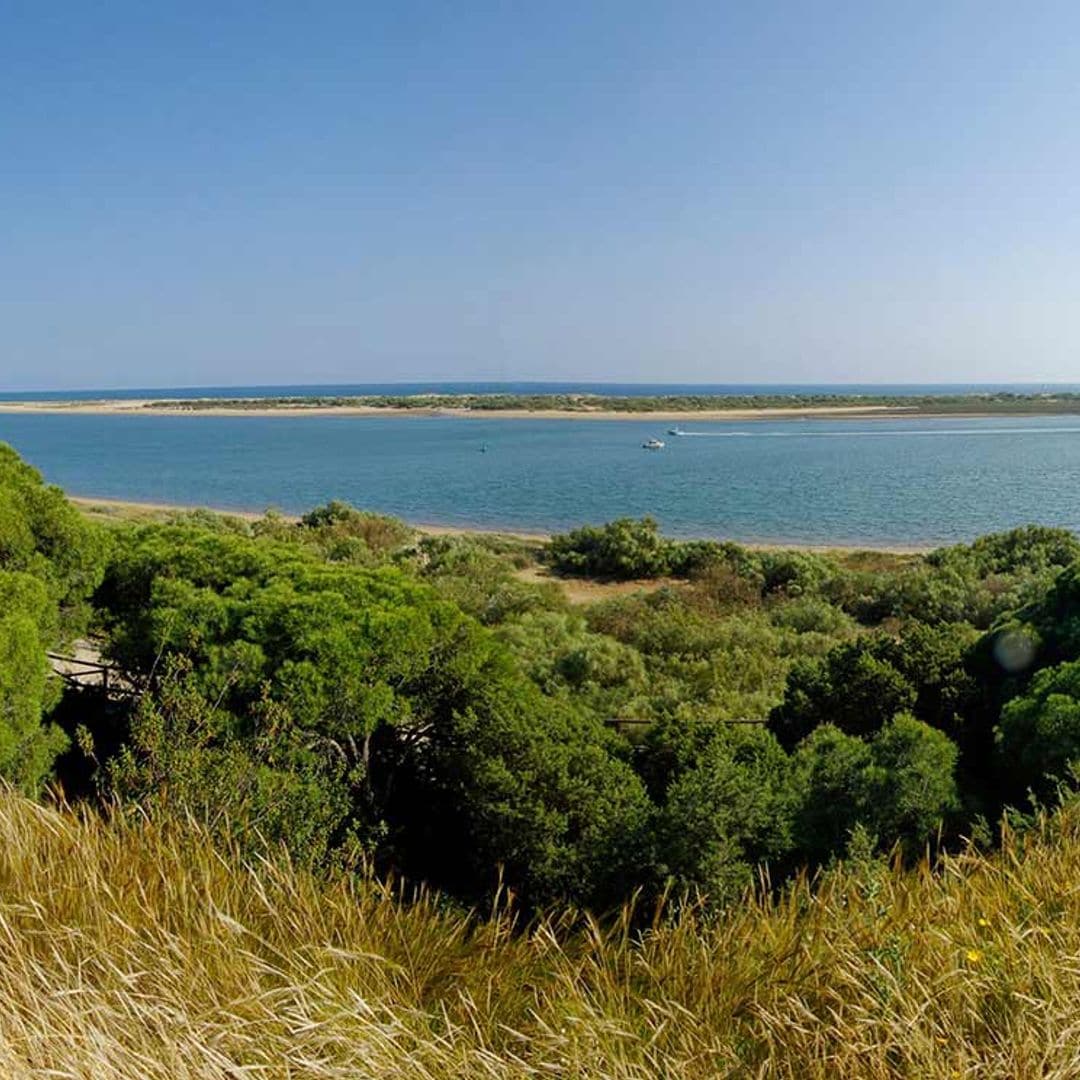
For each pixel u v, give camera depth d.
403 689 7.82
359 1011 2.14
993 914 2.70
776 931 2.76
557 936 3.29
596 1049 2.11
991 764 8.48
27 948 2.29
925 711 9.68
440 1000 2.43
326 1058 1.98
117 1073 1.87
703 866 5.63
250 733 6.37
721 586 24.62
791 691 10.27
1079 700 7.44
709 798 6.04
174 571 8.62
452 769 7.27
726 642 16.80
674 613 19.30
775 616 20.95
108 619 8.38
